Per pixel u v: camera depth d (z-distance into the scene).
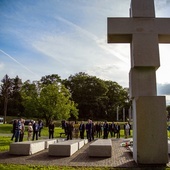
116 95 83.44
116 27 9.76
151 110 9.12
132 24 9.77
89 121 22.14
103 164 9.41
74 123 24.78
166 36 9.95
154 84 9.55
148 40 9.62
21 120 18.08
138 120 9.11
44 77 80.19
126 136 25.73
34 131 21.00
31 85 54.12
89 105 75.94
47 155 11.92
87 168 8.45
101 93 78.88
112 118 80.00
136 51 9.55
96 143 12.85
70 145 11.84
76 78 81.00
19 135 18.20
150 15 9.85
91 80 79.56
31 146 12.20
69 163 9.65
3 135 27.02
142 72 9.62
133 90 9.52
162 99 9.17
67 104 48.56
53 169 8.16
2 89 84.12
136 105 9.19
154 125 9.05
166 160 8.86
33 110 47.66
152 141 8.98
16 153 11.99
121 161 10.15
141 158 8.95
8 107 86.00
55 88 47.47
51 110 46.28
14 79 89.19
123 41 10.52
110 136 28.67
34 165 8.97
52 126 22.94
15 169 7.99
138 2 9.98
